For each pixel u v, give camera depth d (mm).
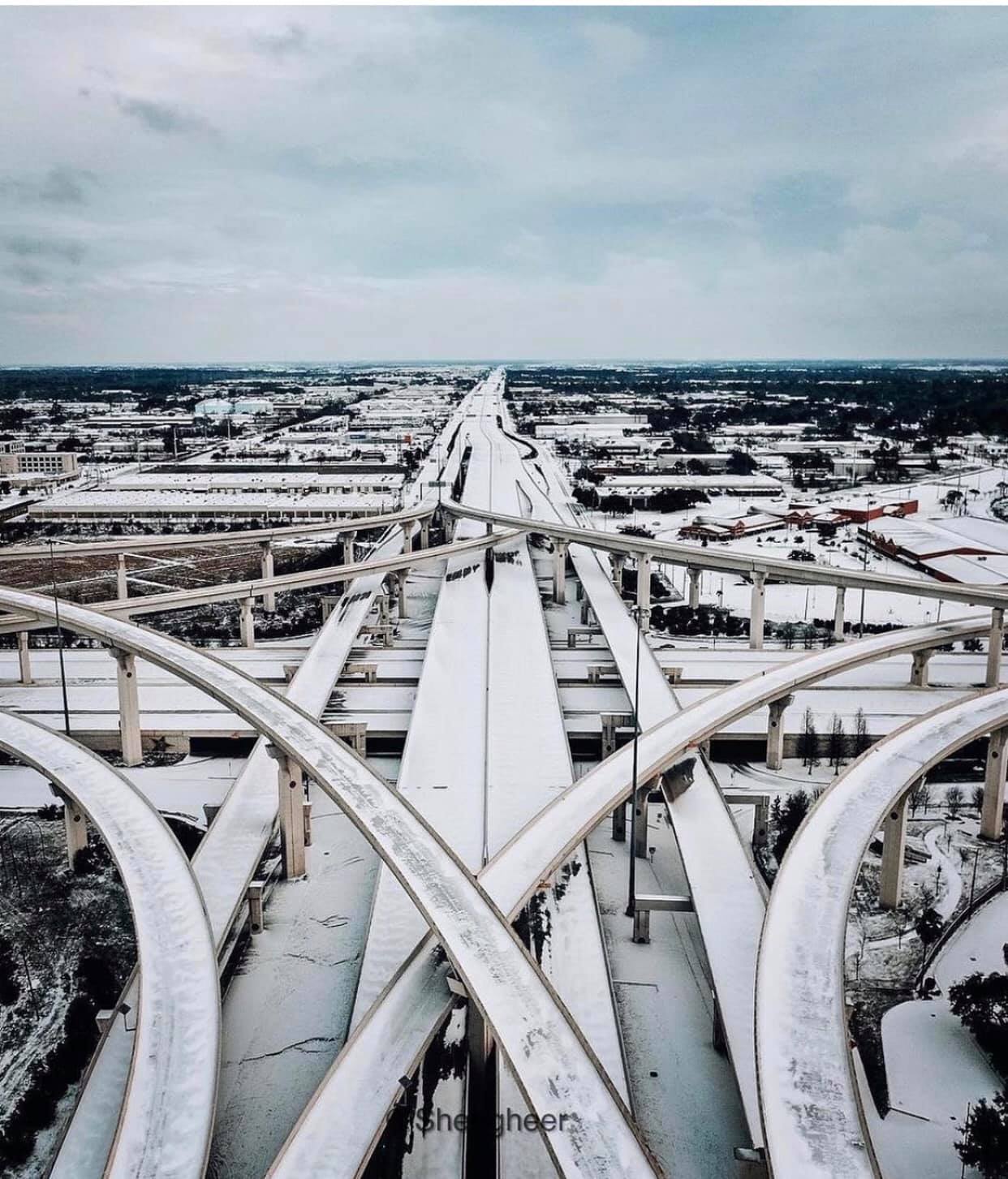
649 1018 70312
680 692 131125
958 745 89688
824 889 70812
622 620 151750
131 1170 49594
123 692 113875
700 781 95625
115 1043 64312
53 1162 55375
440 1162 57281
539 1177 56125
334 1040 67875
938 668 142250
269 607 177250
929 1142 58719
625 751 92812
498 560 193500
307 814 93562
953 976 74938
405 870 68688
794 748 116062
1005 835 97188
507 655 137000
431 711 116000
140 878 73688
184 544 170000
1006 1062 63750
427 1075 64625
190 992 62031
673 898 78125
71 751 94625
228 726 119500
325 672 128250
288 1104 62062
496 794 95312
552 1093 50750
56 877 89562
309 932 80750
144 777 111812
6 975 75438
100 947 79000
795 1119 51125
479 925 63000
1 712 103812
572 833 78875
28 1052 67562
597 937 77062
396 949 71625
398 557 169625
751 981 66312
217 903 75000
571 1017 55438
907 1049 66812
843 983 61281
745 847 83312
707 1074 65000
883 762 88000
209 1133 51906
